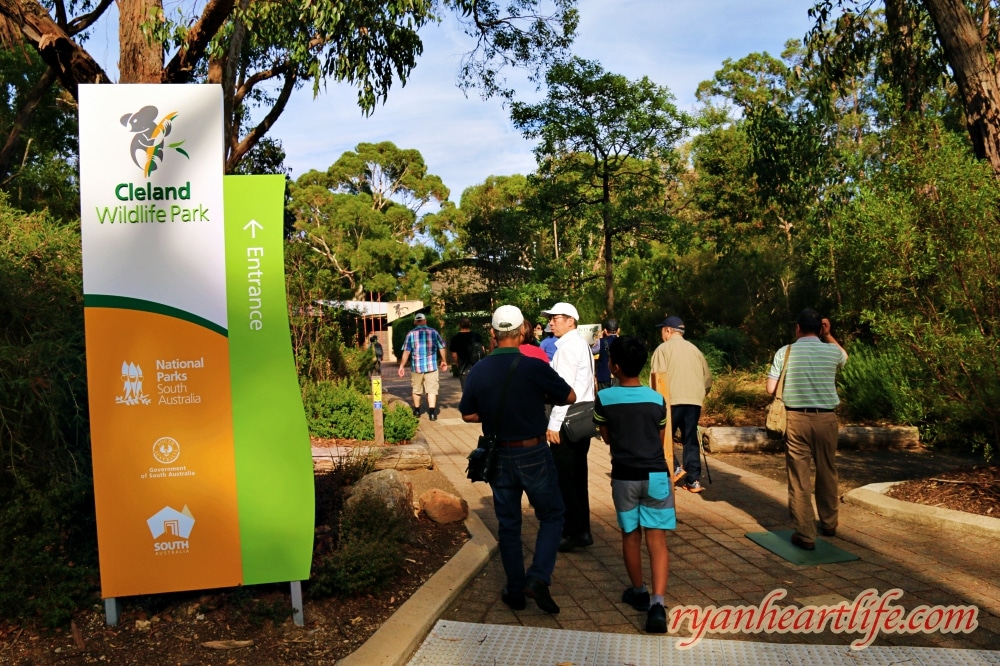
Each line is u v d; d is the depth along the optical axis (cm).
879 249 679
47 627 398
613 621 441
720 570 526
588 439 583
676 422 786
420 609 434
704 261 1958
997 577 489
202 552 410
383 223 5681
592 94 1953
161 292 405
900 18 1093
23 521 430
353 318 1766
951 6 772
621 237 2127
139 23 680
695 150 2452
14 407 444
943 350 656
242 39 1119
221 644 389
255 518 413
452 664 380
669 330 810
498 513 465
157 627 405
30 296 487
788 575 511
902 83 1098
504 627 425
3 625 402
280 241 415
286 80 1441
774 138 1609
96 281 400
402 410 1012
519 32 1555
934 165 659
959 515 595
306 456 418
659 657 386
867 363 1152
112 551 401
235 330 412
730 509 699
